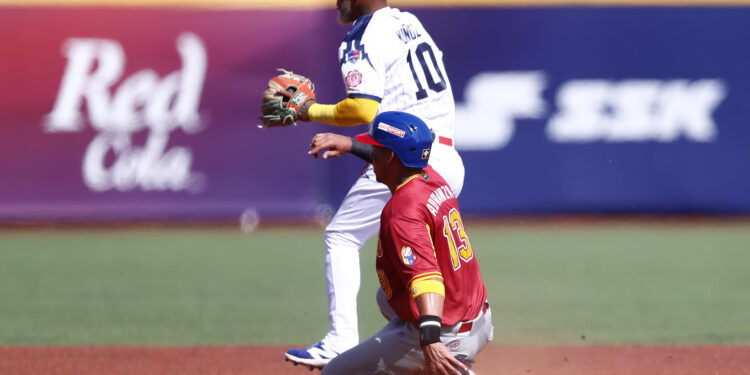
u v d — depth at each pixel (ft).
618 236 169.89
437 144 57.82
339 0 60.70
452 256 45.85
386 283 46.73
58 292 112.78
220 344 80.94
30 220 182.80
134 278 124.77
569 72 180.65
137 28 174.19
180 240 167.12
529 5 179.52
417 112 57.57
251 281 122.52
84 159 173.99
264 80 175.94
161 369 69.36
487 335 48.85
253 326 90.74
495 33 179.83
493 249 153.79
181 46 175.11
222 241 165.89
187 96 175.63
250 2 175.11
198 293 112.27
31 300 106.83
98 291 113.70
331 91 176.24
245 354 75.87
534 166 181.78
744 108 180.86
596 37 180.45
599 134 181.37
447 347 46.60
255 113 177.06
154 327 89.92
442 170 57.77
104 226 186.19
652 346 79.66
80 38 173.06
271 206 178.70
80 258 144.25
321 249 155.12
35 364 71.05
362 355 47.29
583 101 180.96
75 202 173.99
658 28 180.04
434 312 43.39
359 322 93.35
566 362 72.59
